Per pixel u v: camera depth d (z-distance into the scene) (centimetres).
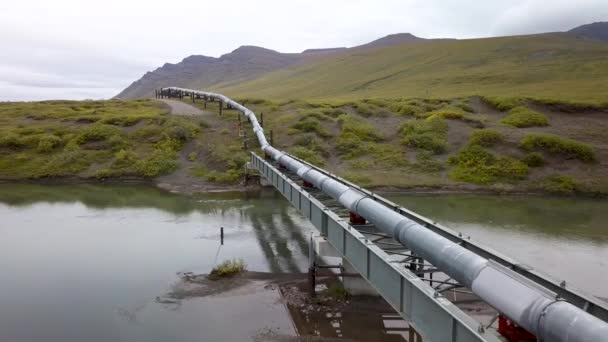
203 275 2014
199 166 4547
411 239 1157
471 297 1448
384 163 4516
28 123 5822
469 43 14675
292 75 17862
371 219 1402
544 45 13050
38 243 2520
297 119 5547
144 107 6994
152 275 2025
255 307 1695
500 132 4828
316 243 1738
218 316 1628
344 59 17362
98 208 3403
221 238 2481
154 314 1648
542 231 2769
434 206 3481
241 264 2075
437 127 5072
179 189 4050
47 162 4816
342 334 1500
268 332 1514
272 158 3612
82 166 4709
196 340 1470
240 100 7500
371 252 1212
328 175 2247
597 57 10750
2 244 2506
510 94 6956
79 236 2655
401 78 11488
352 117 5525
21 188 4225
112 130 5250
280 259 2209
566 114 5562
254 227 2803
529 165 4306
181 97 8556
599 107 5516
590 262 2202
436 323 873
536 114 5375
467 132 4981
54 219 3075
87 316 1639
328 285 1877
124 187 4228
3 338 1487
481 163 4356
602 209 3409
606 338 586
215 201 3584
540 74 9338
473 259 927
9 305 1733
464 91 8106
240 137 5131
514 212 3294
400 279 1029
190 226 2845
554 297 729
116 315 1645
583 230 2797
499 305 799
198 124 5484
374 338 1474
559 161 4338
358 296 1759
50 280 1981
